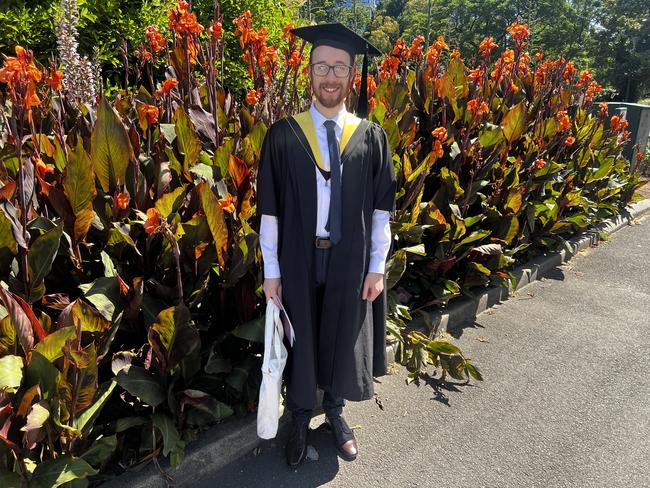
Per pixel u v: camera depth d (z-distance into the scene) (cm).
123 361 188
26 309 161
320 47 172
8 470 154
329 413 224
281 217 188
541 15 4369
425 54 430
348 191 179
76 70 306
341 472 214
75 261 205
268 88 317
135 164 218
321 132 179
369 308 199
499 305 379
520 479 214
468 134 348
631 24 3931
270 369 181
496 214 369
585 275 442
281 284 192
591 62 4144
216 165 244
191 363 204
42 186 196
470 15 4906
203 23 518
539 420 251
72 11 303
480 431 242
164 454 181
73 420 162
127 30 473
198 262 214
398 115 352
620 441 238
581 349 320
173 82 251
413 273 340
